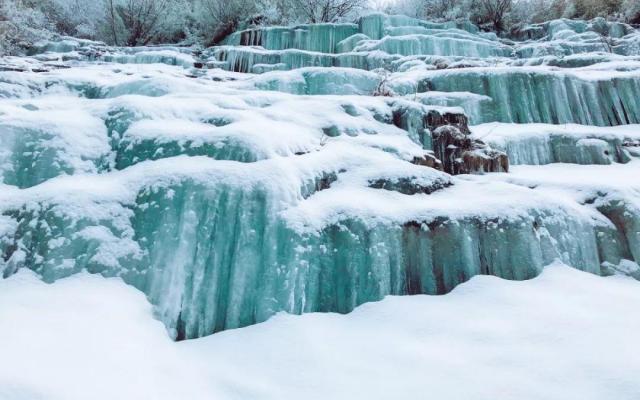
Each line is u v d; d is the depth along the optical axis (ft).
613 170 16.29
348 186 10.98
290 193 9.64
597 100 22.57
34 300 7.26
